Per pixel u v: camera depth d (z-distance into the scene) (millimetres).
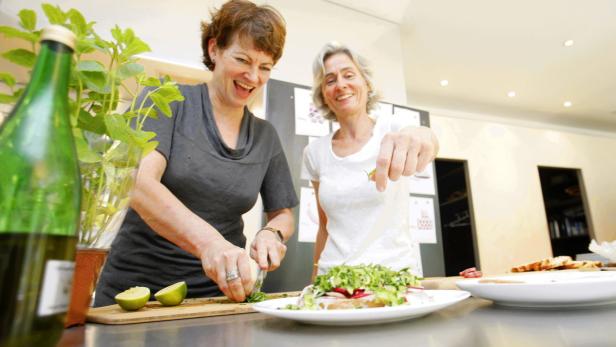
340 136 1348
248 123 1147
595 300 428
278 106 1954
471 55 2957
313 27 2207
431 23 2547
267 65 997
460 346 287
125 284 928
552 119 4289
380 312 362
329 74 1269
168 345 326
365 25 2387
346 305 479
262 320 471
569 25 2625
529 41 2793
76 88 436
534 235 3330
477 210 3160
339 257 1154
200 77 1882
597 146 3992
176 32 1814
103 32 1662
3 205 266
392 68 2408
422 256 2197
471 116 4043
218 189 996
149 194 773
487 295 470
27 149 286
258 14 932
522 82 3414
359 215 1164
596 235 3689
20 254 253
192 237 716
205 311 532
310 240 1865
